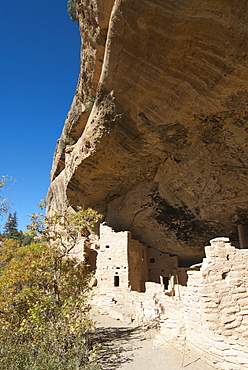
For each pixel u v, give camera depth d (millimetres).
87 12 7969
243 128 7348
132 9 5445
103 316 11000
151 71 6539
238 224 10500
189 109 7242
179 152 9328
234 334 4840
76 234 7621
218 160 8695
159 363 5430
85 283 7945
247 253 5320
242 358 4285
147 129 8312
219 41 5371
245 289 5113
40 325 5238
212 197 9875
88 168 11188
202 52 5699
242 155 8148
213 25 5133
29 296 6969
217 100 6680
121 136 8922
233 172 8773
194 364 5051
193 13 5047
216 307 4949
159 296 7926
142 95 7266
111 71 7098
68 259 8195
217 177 9172
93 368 4809
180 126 8008
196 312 5465
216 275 5137
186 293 6066
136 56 6367
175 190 10805
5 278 7883
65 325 5238
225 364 4445
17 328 6320
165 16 5281
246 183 8836
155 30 5625
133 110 7855
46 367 4121
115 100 7844
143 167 10844
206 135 8102
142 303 9445
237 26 4992
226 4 4758
